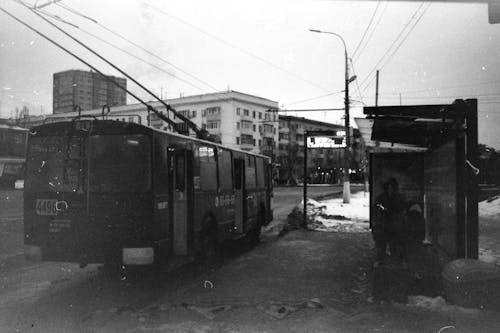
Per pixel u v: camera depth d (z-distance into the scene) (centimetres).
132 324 552
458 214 652
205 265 960
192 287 725
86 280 835
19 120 5706
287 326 529
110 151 751
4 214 2144
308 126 10469
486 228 1436
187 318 566
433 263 766
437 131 838
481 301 572
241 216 1241
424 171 1155
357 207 2377
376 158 1203
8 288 770
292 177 8406
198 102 8562
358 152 7469
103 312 602
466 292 576
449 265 614
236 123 8362
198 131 1245
